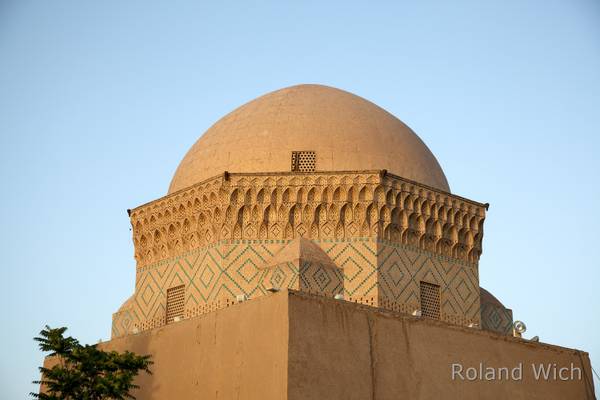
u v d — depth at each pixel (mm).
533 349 31891
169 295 34500
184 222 34469
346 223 32719
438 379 28875
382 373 27500
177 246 34781
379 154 34344
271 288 29094
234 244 32719
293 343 25641
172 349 30219
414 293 32844
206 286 32875
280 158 33969
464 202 35344
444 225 34594
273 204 32969
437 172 36125
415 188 33875
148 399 30359
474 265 35375
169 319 34094
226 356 27781
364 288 31812
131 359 28406
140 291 35906
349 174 33031
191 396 28688
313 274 31156
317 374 25875
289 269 31031
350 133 34594
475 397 29688
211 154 35219
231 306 28234
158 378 30344
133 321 35875
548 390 31703
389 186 33125
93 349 28344
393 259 32656
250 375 26562
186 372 29234
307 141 34188
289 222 32750
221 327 28391
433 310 33438
